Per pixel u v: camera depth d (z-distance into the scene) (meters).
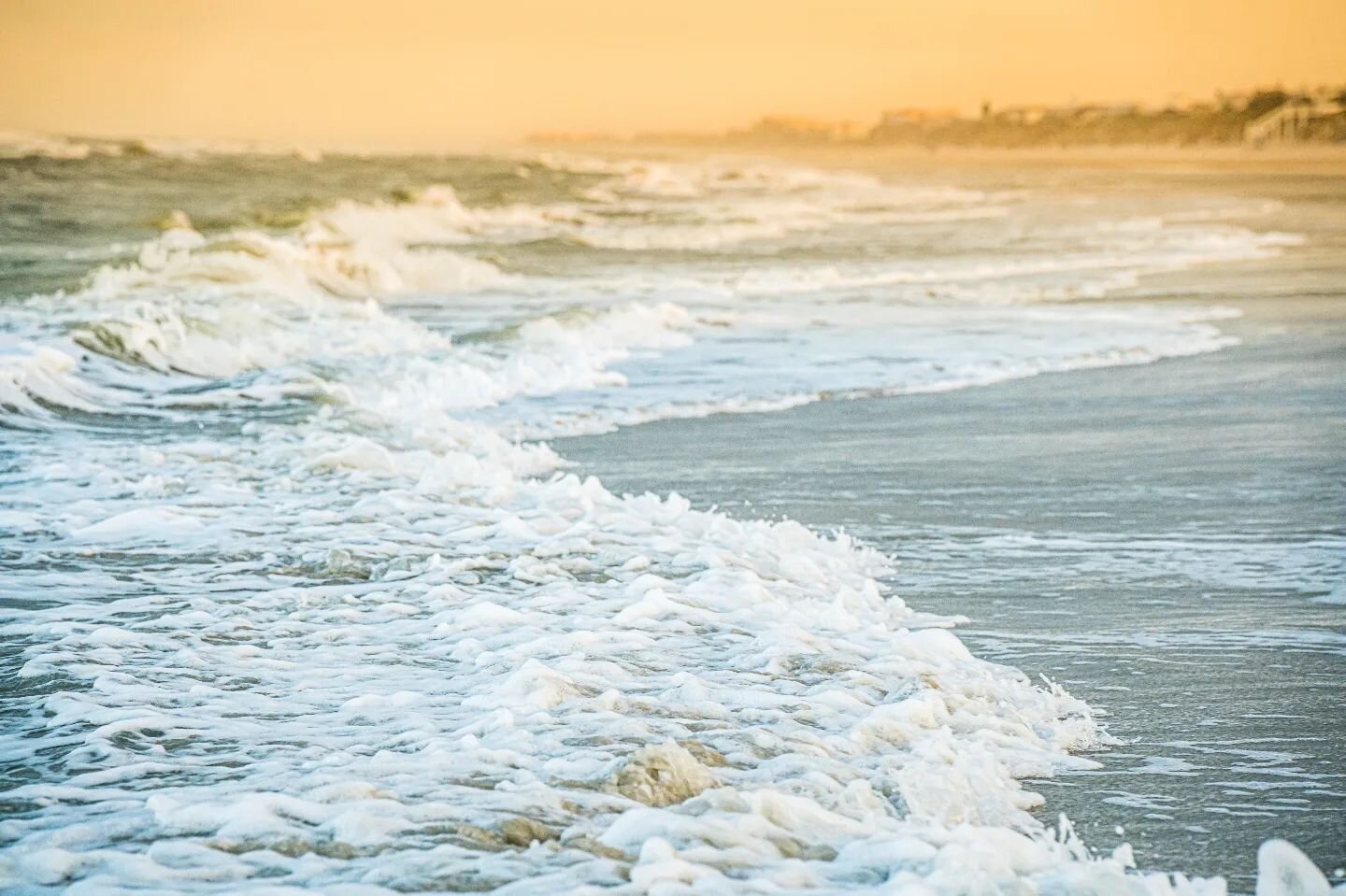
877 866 5.27
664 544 11.22
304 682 7.78
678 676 7.85
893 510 13.23
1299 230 61.19
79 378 18.91
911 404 19.72
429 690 7.66
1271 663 8.73
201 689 7.55
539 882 4.93
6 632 8.66
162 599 9.58
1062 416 18.61
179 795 5.84
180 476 13.57
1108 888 5.14
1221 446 16.39
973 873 4.98
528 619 9.15
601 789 5.96
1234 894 5.48
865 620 9.48
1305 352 24.53
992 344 25.66
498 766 6.25
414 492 12.91
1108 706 7.90
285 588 9.97
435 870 5.04
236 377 19.94
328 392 18.70
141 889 4.79
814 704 7.54
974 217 71.31
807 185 107.06
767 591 9.78
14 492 12.83
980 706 7.68
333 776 6.09
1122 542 12.01
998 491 14.06
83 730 6.82
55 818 5.60
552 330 25.00
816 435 17.33
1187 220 68.75
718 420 18.42
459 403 19.30
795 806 5.79
